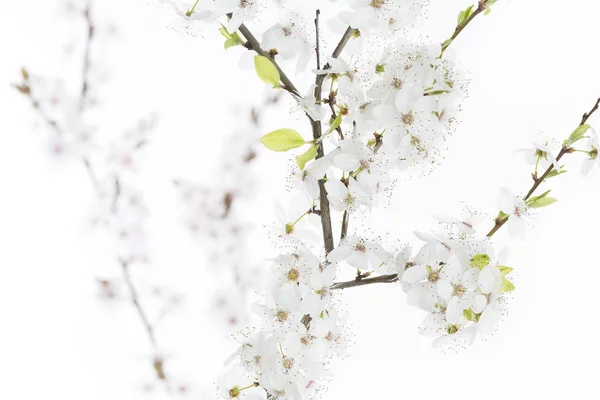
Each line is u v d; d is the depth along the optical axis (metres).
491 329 0.96
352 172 0.98
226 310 1.05
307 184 0.98
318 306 0.97
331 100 0.99
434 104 0.97
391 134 0.98
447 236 0.97
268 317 0.97
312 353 0.98
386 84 0.98
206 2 0.99
